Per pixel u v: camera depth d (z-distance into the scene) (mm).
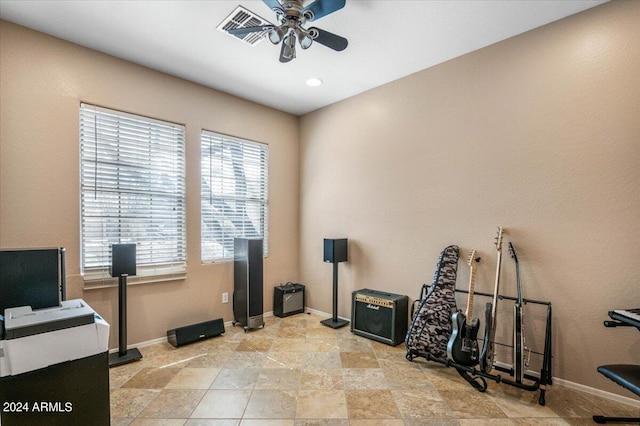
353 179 3756
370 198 3580
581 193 2246
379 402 2107
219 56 2852
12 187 2344
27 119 2404
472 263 2604
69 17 2291
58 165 2543
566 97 2307
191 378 2412
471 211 2791
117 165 2883
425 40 2604
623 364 2004
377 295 3271
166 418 1931
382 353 2889
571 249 2285
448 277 2756
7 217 2324
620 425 1871
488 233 2688
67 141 2588
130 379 2393
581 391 2230
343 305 3855
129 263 2680
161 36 2539
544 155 2402
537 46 2430
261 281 3541
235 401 2111
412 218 3205
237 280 3611
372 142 3561
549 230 2377
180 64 2994
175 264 3244
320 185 4156
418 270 3160
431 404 2084
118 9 2209
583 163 2238
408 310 3219
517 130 2531
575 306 2270
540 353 2387
